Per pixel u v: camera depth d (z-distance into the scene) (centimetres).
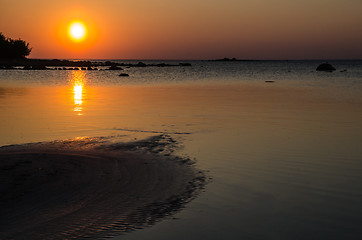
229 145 1159
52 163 964
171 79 5766
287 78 5959
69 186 804
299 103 2325
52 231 601
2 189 784
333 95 2888
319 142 1200
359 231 596
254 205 700
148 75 7362
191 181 832
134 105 2239
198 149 1109
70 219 646
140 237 582
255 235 587
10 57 12675
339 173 881
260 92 3228
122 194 760
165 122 1598
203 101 2464
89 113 1884
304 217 648
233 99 2600
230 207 693
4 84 4228
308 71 9662
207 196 746
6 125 1538
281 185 803
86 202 721
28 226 620
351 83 4534
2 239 574
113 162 978
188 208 689
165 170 911
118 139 1251
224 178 850
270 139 1244
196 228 611
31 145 1162
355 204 700
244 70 10950
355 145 1157
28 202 720
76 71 9219
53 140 1247
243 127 1473
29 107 2127
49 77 6041
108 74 7775
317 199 726
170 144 1175
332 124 1538
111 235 588
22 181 831
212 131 1388
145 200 729
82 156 1034
